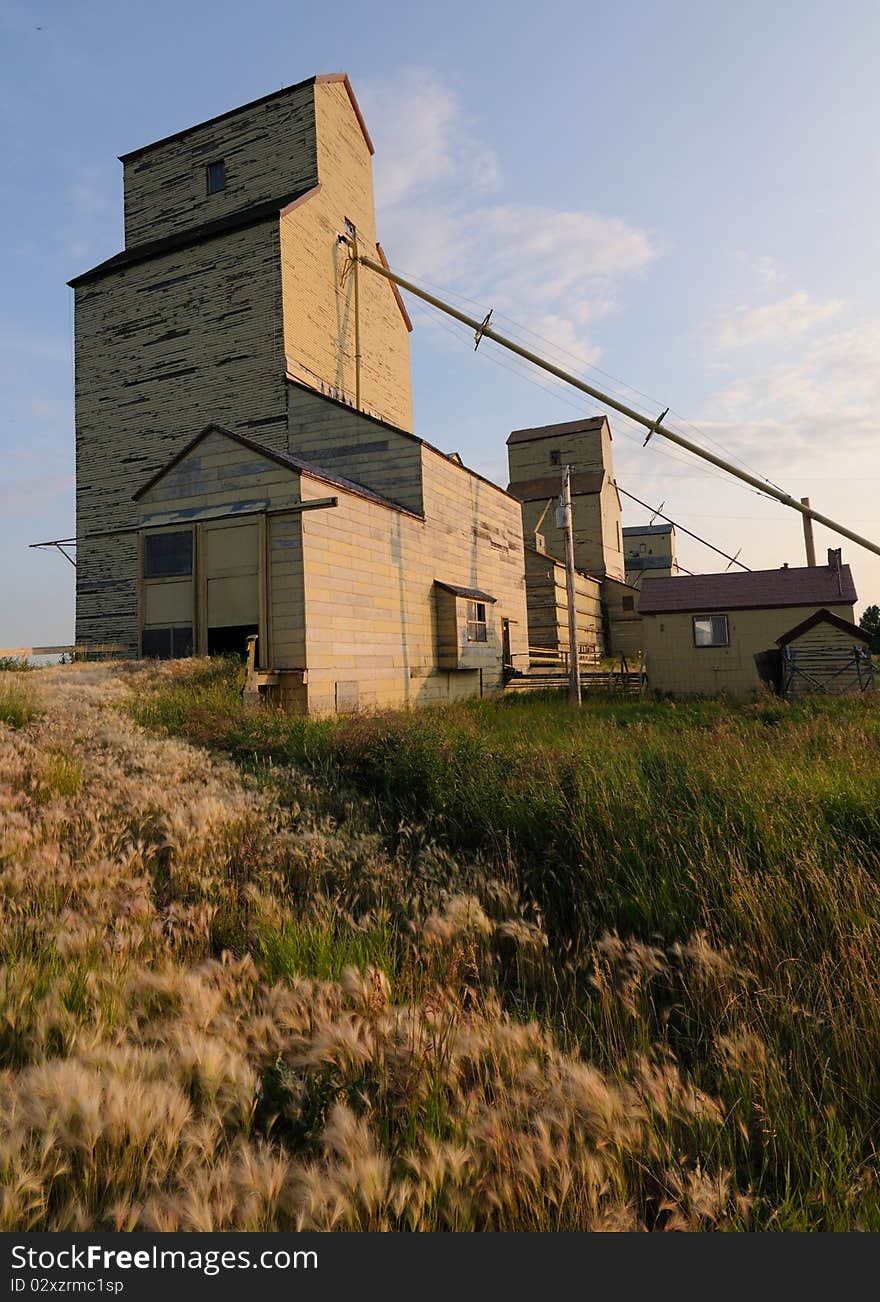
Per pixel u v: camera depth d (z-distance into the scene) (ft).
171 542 48.60
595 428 151.43
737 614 76.95
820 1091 8.65
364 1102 7.26
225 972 9.64
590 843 16.37
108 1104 6.23
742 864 14.03
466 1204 5.91
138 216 79.46
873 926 11.15
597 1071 7.92
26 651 54.08
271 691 43.32
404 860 17.12
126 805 17.90
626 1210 6.04
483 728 38.40
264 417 66.23
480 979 11.41
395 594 56.75
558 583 116.78
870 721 33.09
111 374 73.72
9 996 8.53
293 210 67.36
